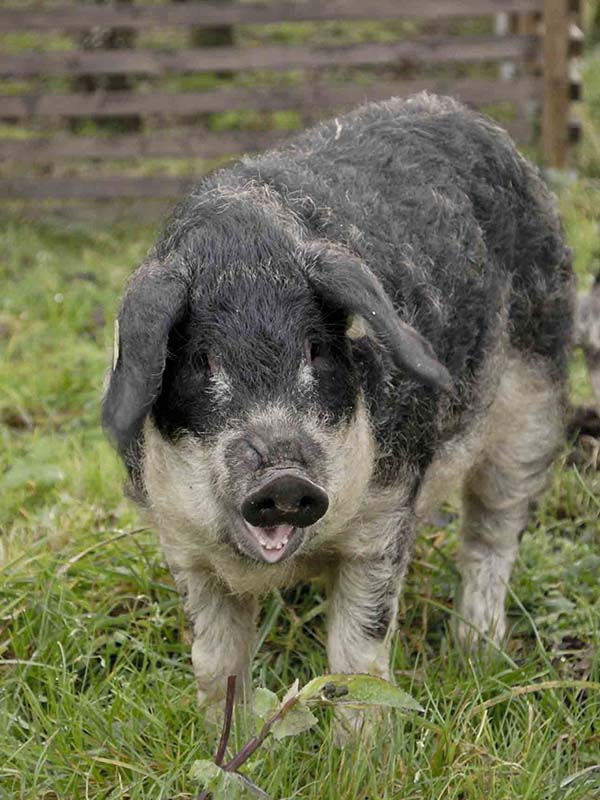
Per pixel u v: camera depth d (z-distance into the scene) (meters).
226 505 4.09
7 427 8.02
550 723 4.85
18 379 8.46
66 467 7.19
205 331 4.09
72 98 12.34
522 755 4.69
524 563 6.29
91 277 10.62
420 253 4.91
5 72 12.34
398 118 5.57
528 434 5.88
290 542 4.11
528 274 5.66
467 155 5.46
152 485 4.36
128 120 14.60
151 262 4.32
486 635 5.53
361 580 4.75
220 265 4.17
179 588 4.85
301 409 4.01
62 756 4.71
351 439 4.20
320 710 4.89
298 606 5.89
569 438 7.45
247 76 15.93
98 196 12.42
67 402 8.30
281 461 3.82
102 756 4.74
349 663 4.83
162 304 4.02
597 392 6.69
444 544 6.46
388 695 4.07
